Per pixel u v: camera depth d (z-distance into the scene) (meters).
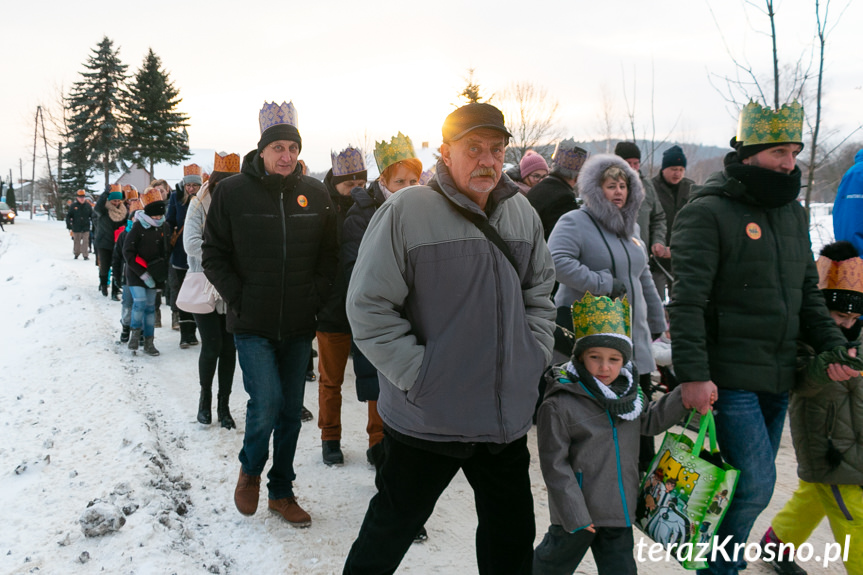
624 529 2.70
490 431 2.22
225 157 4.86
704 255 2.77
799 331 2.94
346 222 3.95
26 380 6.19
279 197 3.49
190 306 4.83
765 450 2.75
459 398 2.21
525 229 2.41
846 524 2.96
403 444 2.29
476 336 2.21
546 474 2.64
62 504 3.43
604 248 3.63
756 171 2.72
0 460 4.12
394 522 2.32
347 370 7.16
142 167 58.16
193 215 4.89
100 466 3.95
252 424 3.43
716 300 2.81
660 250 5.72
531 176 5.48
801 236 2.88
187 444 4.72
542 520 3.67
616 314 2.69
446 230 2.23
